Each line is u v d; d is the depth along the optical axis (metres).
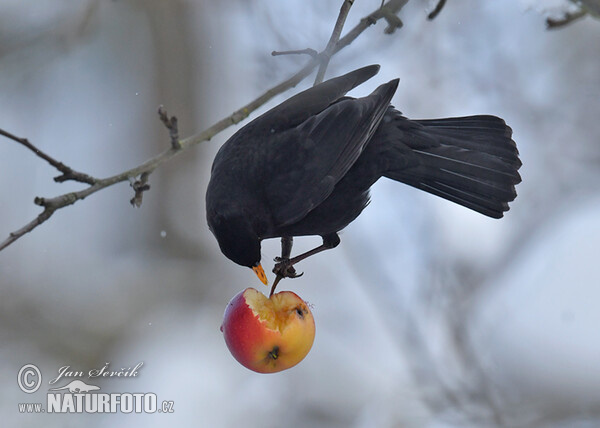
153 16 16.56
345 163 7.57
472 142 8.20
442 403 10.62
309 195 7.54
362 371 11.67
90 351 13.10
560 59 12.80
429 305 11.69
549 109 12.70
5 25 14.80
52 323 13.68
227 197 7.55
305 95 7.77
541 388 11.12
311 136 7.57
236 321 6.44
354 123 7.61
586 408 10.91
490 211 8.05
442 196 8.11
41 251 15.21
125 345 13.26
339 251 13.57
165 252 15.85
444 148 8.13
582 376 11.09
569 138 12.73
